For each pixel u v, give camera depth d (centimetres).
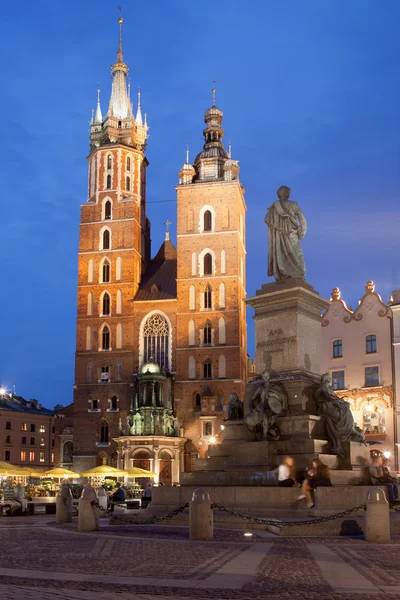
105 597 1056
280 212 2650
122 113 10450
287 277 2598
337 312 6575
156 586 1145
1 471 5609
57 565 1385
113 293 9619
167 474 8550
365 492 2075
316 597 1060
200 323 9256
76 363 9488
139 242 10031
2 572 1294
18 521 3023
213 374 9081
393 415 6062
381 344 6244
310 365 2522
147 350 9438
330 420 2362
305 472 2206
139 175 10156
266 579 1210
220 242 9450
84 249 9800
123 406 9262
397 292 6228
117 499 3575
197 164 10100
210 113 10319
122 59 10706
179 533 2006
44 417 12744
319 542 1731
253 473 2278
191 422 8975
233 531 1948
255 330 2600
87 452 9200
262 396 2405
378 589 1122
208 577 1231
